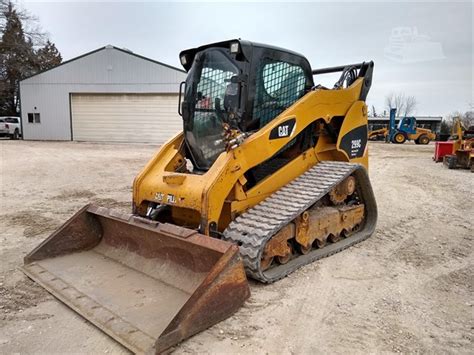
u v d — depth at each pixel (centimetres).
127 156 1538
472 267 467
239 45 406
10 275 405
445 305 368
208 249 334
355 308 356
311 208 488
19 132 2514
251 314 338
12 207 703
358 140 586
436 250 527
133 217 395
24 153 1556
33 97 2373
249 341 298
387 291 394
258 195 442
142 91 2228
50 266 404
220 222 422
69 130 2355
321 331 316
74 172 1120
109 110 2288
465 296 388
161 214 459
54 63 4553
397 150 2408
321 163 529
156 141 2262
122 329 294
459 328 326
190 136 466
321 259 475
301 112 466
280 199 435
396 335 313
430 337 311
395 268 457
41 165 1228
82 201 768
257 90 438
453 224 666
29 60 3706
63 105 2341
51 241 423
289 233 426
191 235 341
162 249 384
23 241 519
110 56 2233
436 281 423
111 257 426
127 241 421
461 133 1603
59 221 620
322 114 504
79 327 312
